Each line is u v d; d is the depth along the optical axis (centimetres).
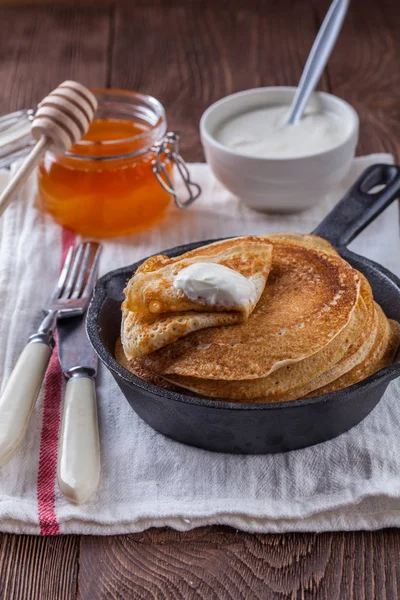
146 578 71
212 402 71
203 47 122
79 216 94
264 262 77
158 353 74
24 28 126
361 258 81
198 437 75
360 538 72
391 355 76
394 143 106
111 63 120
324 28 97
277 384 72
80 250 91
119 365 73
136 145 92
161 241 94
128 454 76
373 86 115
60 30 125
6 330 85
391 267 90
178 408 72
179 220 97
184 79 117
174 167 103
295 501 73
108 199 93
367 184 87
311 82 97
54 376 81
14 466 75
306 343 73
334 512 73
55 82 117
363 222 85
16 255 92
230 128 98
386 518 73
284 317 74
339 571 71
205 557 72
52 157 93
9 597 70
